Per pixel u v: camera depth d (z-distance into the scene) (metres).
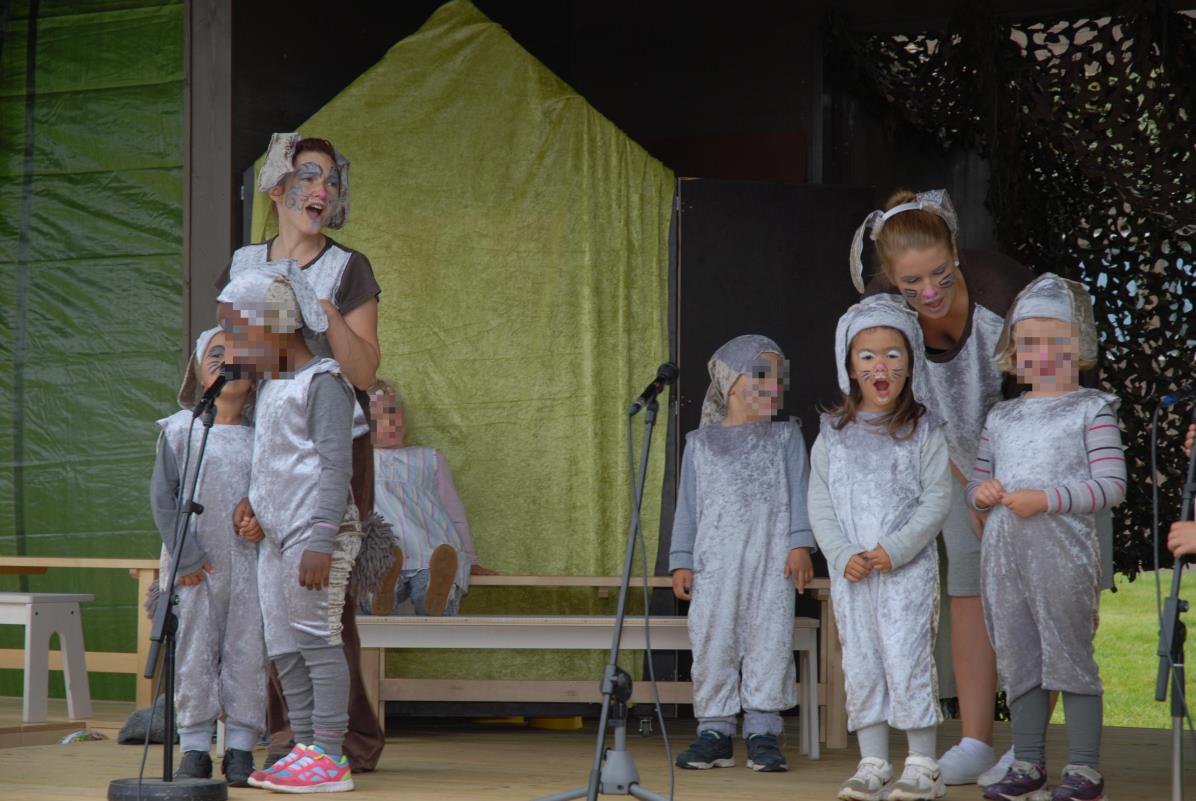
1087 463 3.66
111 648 6.27
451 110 6.05
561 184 5.96
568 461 5.87
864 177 7.33
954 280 3.96
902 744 5.28
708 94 7.32
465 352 5.95
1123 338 7.85
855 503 3.89
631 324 5.90
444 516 5.63
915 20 7.01
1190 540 3.08
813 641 4.85
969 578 4.17
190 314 6.05
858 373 3.92
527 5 7.30
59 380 6.41
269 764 4.10
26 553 6.41
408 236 5.98
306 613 3.84
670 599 5.76
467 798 3.74
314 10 6.40
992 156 7.44
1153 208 7.07
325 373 3.88
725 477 4.70
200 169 6.05
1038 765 3.74
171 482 3.95
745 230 5.95
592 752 4.91
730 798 3.86
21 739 5.21
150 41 6.32
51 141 6.45
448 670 5.77
